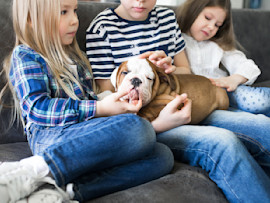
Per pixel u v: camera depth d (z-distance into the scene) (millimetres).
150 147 727
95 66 1059
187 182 726
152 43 1151
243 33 1618
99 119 761
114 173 696
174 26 1231
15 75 831
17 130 978
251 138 892
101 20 1089
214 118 1011
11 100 959
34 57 860
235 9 1630
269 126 887
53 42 904
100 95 1015
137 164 725
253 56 1669
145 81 806
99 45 1074
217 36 1403
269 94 1128
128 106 796
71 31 931
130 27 1130
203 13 1274
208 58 1346
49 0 855
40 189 623
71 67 949
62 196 601
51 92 874
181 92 952
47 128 806
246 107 1173
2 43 942
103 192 674
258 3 2633
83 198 642
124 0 1062
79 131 741
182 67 1217
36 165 624
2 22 945
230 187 722
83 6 1130
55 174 619
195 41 1346
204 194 705
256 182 698
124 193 658
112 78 916
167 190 683
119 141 681
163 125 875
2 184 562
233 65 1382
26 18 872
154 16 1186
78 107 795
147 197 648
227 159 737
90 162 649
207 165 790
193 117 980
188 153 833
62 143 662
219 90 1093
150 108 887
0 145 932
